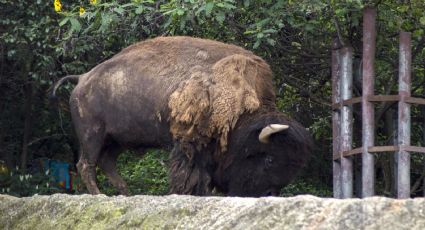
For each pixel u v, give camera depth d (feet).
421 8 110.01
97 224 73.87
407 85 87.40
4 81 155.94
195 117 99.04
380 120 126.82
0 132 160.97
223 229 63.21
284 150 98.27
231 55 101.19
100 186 150.30
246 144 99.04
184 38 104.73
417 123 136.67
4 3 140.56
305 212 59.41
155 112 102.42
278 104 131.75
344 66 92.48
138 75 104.12
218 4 98.48
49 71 142.72
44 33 138.21
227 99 98.58
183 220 66.85
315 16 109.19
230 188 102.06
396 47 115.85
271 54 120.47
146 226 69.26
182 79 100.94
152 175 150.92
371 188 87.71
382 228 55.62
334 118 94.48
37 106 160.15
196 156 100.94
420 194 129.59
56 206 80.28
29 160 163.02
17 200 85.66
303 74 124.98
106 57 136.67
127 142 106.01
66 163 161.17
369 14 88.84
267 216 61.21
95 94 106.83
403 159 86.58
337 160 93.81
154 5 111.75
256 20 107.76
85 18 113.70
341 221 57.06
